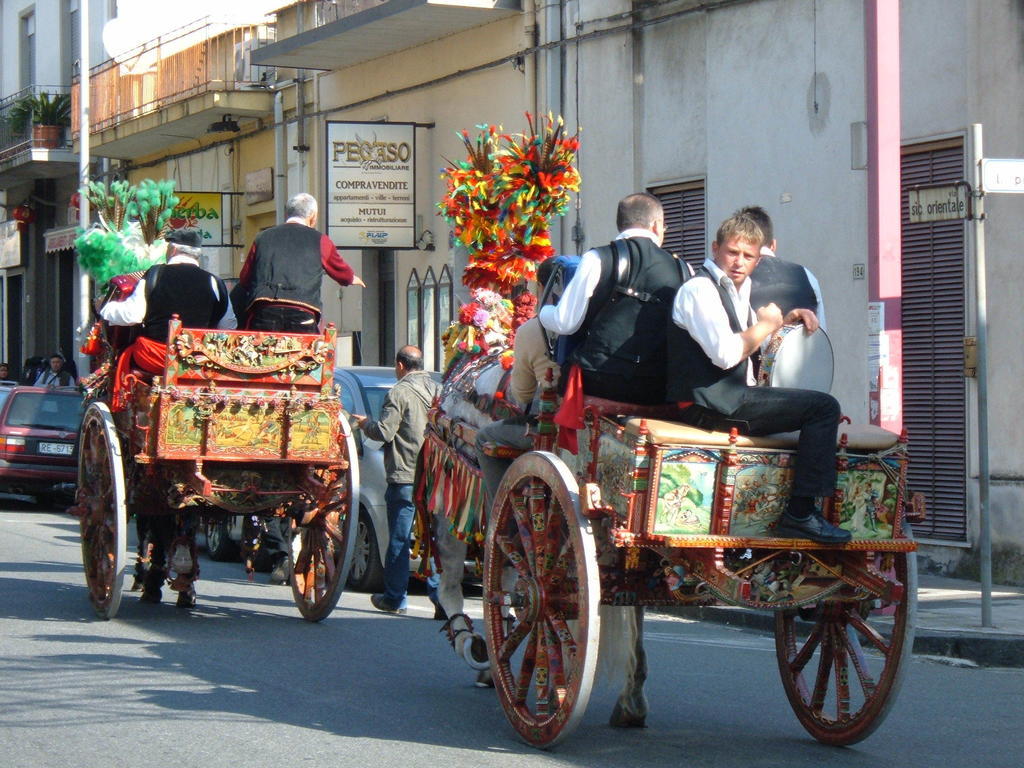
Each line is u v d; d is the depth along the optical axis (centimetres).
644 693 779
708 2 1595
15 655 873
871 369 1134
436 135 2077
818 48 1466
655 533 602
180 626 1001
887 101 1130
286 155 2441
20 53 3581
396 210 2056
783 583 628
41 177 3403
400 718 727
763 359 641
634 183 1712
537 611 660
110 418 1006
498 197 851
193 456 965
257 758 639
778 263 707
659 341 643
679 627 1105
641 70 1698
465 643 804
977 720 764
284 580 1269
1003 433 1277
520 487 685
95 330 1081
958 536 1320
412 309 2134
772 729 727
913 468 1359
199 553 1540
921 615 1088
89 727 694
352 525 1001
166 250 1125
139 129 2706
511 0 1894
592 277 644
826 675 697
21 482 2011
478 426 785
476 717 734
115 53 2845
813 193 1469
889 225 1131
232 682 808
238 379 977
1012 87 1272
